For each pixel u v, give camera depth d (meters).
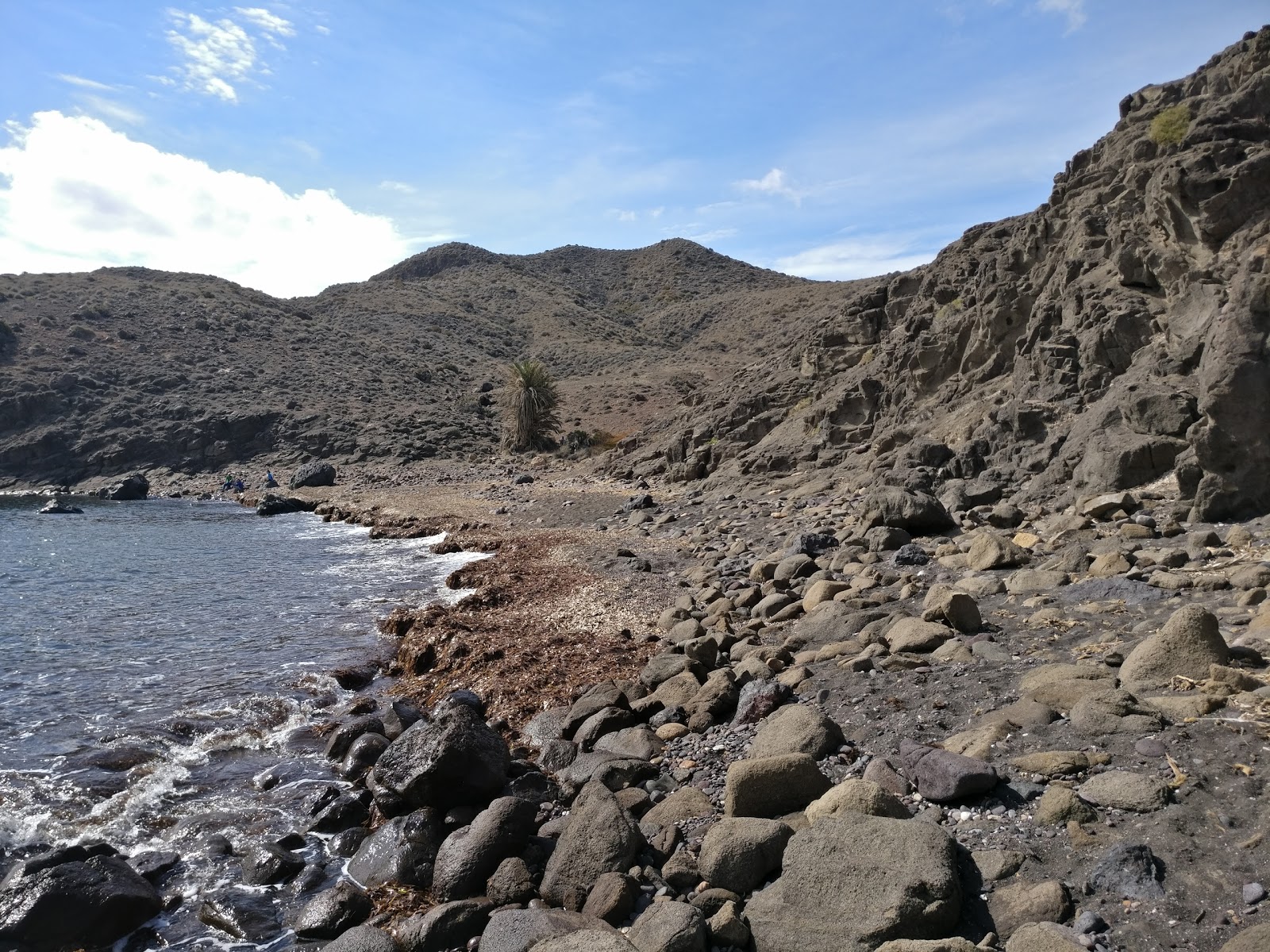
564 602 16.59
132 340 74.62
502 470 53.16
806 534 17.14
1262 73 19.06
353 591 19.80
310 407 67.50
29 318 73.31
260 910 6.93
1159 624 8.75
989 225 32.38
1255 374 12.02
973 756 6.68
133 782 9.38
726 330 116.50
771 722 8.16
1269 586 9.09
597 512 31.41
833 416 30.77
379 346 90.12
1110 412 16.83
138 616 17.36
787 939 5.13
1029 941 4.62
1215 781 5.61
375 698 12.26
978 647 9.22
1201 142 18.45
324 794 8.89
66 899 6.68
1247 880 4.73
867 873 5.25
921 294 31.91
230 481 53.19
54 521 37.88
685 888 6.10
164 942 6.66
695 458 36.03
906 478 20.86
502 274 152.62
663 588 17.11
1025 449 19.45
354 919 6.65
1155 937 4.52
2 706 11.78
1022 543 13.79
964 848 5.61
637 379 86.12
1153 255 19.16
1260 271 12.23
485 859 6.95
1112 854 5.09
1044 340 22.67
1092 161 25.72
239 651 14.62
